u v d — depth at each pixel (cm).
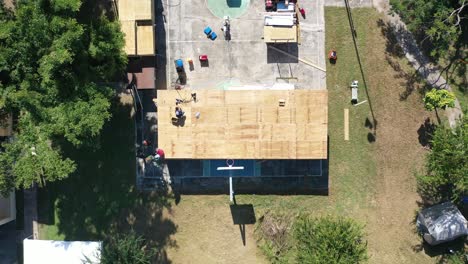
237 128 2780
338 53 2966
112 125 3016
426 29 2838
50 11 2422
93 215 3047
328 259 2558
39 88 2450
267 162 2986
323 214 2995
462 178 2606
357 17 2953
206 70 2983
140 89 2914
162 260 3044
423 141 2972
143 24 2816
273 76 2977
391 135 2978
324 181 2994
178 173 3011
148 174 3014
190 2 2964
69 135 2467
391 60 2961
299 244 2783
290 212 3005
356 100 2964
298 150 2783
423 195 2981
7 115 2747
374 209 2997
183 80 2991
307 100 2759
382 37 2955
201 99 2772
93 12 2966
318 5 2952
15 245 3108
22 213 3092
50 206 3072
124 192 3031
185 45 2977
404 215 2992
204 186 3014
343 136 2988
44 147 2491
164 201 3025
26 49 2361
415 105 2966
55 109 2462
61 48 2339
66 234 3064
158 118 2784
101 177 3036
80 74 2530
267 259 3019
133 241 2838
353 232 2659
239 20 2959
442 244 2983
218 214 3022
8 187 2630
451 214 2859
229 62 2977
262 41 2966
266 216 3005
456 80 2948
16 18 2488
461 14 2838
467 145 2591
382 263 3000
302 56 2966
